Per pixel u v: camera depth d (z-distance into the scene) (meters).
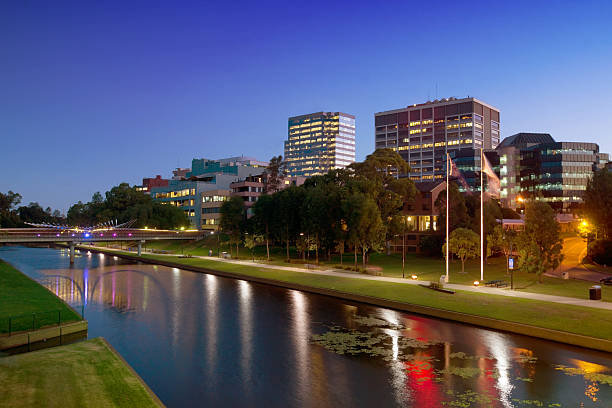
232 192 156.25
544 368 26.22
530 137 195.38
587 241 78.62
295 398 22.98
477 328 35.12
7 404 18.55
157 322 39.91
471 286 49.50
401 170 94.19
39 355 26.03
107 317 42.09
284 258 91.19
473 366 26.83
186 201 172.00
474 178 177.50
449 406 21.56
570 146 169.00
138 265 93.06
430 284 48.84
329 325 37.56
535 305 38.41
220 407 22.09
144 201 163.00
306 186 103.25
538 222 51.47
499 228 65.62
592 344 29.20
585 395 22.47
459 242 60.28
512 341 31.55
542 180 172.12
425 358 28.50
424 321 37.84
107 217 156.75
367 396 23.00
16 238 89.56
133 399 19.83
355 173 94.25
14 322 35.16
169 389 24.44
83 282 65.94
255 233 94.06
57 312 38.81
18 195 146.00
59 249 153.25
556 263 51.41
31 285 57.12
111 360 25.22
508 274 59.03
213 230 147.38
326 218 74.44
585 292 44.81
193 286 60.94
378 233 68.31
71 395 19.92
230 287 59.69
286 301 48.88
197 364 28.42
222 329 37.12
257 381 25.39
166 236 118.75
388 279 57.28
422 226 93.56
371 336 33.81
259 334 35.44
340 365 27.66
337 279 58.88
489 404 21.66
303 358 29.19
